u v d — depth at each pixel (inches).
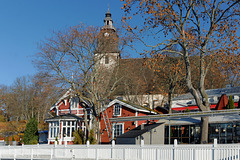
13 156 1194.0
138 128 1294.3
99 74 1644.9
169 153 759.7
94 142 1525.6
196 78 2121.1
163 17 1103.0
